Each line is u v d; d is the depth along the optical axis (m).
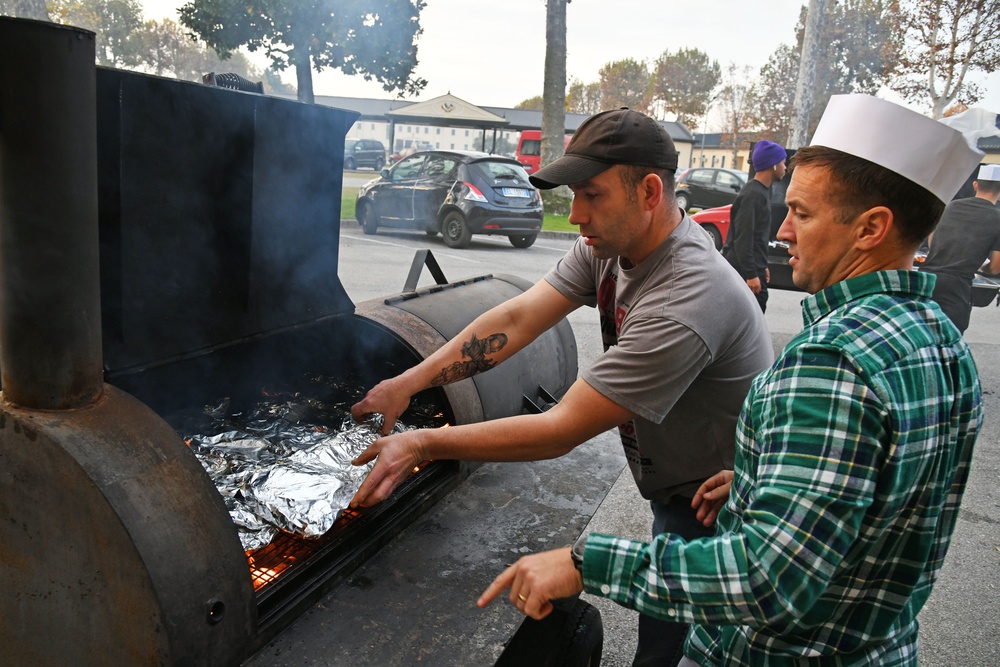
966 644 2.38
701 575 0.79
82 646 1.01
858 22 29.41
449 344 1.67
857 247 0.85
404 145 64.94
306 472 1.38
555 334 2.32
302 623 1.18
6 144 0.87
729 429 1.47
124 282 1.34
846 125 0.83
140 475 0.97
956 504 0.90
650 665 1.69
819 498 0.75
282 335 1.78
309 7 8.88
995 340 6.68
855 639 0.87
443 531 1.51
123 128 1.26
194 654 0.97
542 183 1.29
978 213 4.07
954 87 15.91
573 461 1.92
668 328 1.27
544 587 0.90
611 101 61.12
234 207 1.55
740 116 45.66
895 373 0.78
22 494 0.98
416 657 1.13
